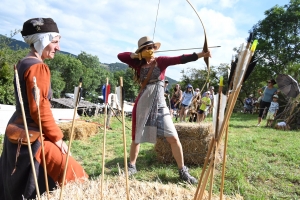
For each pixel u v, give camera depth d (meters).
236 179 3.34
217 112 1.02
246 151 4.59
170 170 3.71
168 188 1.84
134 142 3.45
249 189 3.13
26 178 1.90
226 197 1.76
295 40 24.45
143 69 3.13
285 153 4.44
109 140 6.23
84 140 6.32
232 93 1.01
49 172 1.94
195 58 2.87
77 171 2.03
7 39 16.44
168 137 3.17
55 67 69.38
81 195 1.68
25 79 1.84
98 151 5.15
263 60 25.94
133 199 1.69
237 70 0.99
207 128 4.03
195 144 4.02
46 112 1.89
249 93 26.64
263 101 9.01
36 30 1.93
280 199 2.94
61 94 70.12
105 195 1.69
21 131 1.87
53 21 2.04
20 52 17.17
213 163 1.07
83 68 72.12
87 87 71.38
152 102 3.10
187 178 3.26
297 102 8.80
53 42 2.03
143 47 3.01
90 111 21.38
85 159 4.64
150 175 3.58
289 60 24.36
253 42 0.98
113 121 10.53
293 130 8.25
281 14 24.98
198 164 4.02
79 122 7.32
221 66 26.53
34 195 1.88
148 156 4.45
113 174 3.72
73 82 70.00
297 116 8.73
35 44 1.95
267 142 5.54
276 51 24.88
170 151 4.06
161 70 3.09
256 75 25.95
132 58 3.17
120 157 4.61
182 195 1.77
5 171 1.98
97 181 1.93
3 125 7.78
